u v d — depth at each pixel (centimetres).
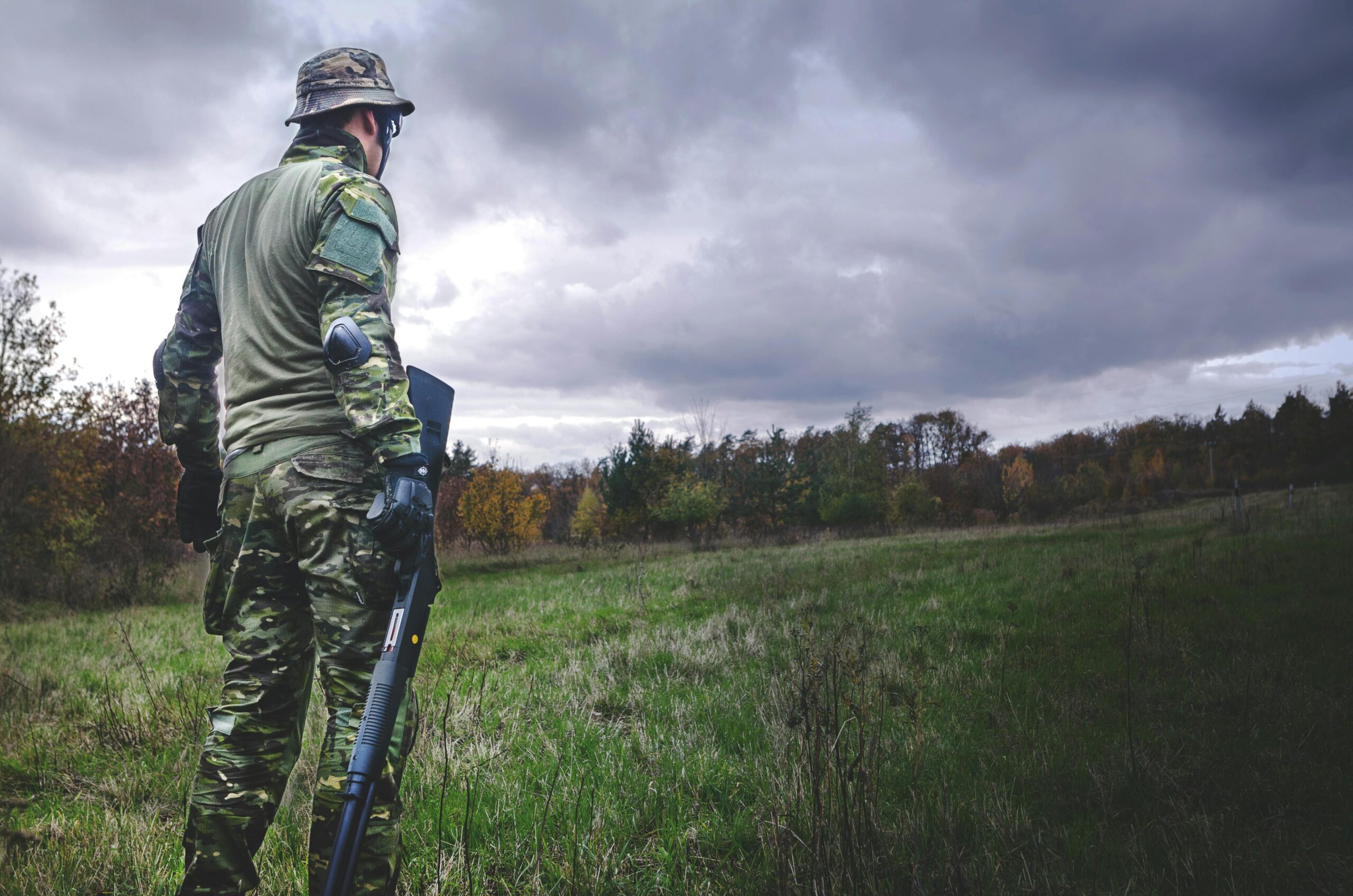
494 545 2289
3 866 212
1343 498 2614
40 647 685
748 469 3244
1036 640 508
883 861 198
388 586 156
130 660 561
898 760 273
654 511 2583
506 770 283
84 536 1334
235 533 163
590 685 416
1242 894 190
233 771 154
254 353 162
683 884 200
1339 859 203
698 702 376
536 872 203
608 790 261
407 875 200
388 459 145
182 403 183
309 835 155
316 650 170
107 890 203
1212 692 358
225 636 171
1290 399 6606
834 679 222
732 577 995
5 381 1339
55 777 307
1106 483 4272
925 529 3080
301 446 158
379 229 157
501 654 554
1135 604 605
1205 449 7044
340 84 172
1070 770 270
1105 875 200
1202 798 251
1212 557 888
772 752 281
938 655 464
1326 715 314
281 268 160
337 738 154
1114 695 362
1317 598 599
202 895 151
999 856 205
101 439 1470
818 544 2192
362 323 148
